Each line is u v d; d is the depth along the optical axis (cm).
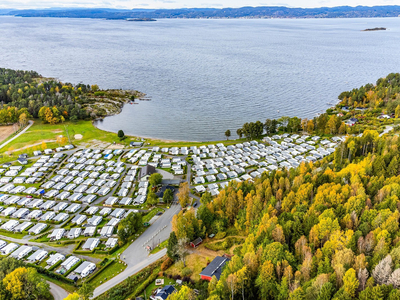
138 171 17438
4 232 12212
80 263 10431
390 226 8775
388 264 7069
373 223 9294
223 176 16688
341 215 10212
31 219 13062
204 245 11150
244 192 13300
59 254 10762
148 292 9094
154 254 10912
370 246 8338
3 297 8331
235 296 8038
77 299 7925
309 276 7906
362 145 16175
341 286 7269
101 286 9450
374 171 13288
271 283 7919
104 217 13288
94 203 14400
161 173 17188
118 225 12069
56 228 12519
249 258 8550
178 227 10862
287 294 7500
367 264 7619
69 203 14325
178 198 14412
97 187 15538
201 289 8606
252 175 16838
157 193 14738
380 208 10150
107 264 10331
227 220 12256
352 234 8712
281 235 9350
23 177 16375
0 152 19400
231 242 11144
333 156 16450
